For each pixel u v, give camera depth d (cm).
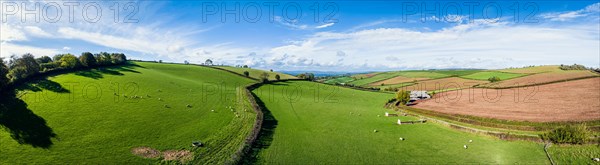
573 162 3784
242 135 4781
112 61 11106
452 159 4084
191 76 11262
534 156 4016
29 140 3812
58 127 4309
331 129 5638
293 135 5138
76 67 8781
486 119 5775
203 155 3947
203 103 6712
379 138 5078
